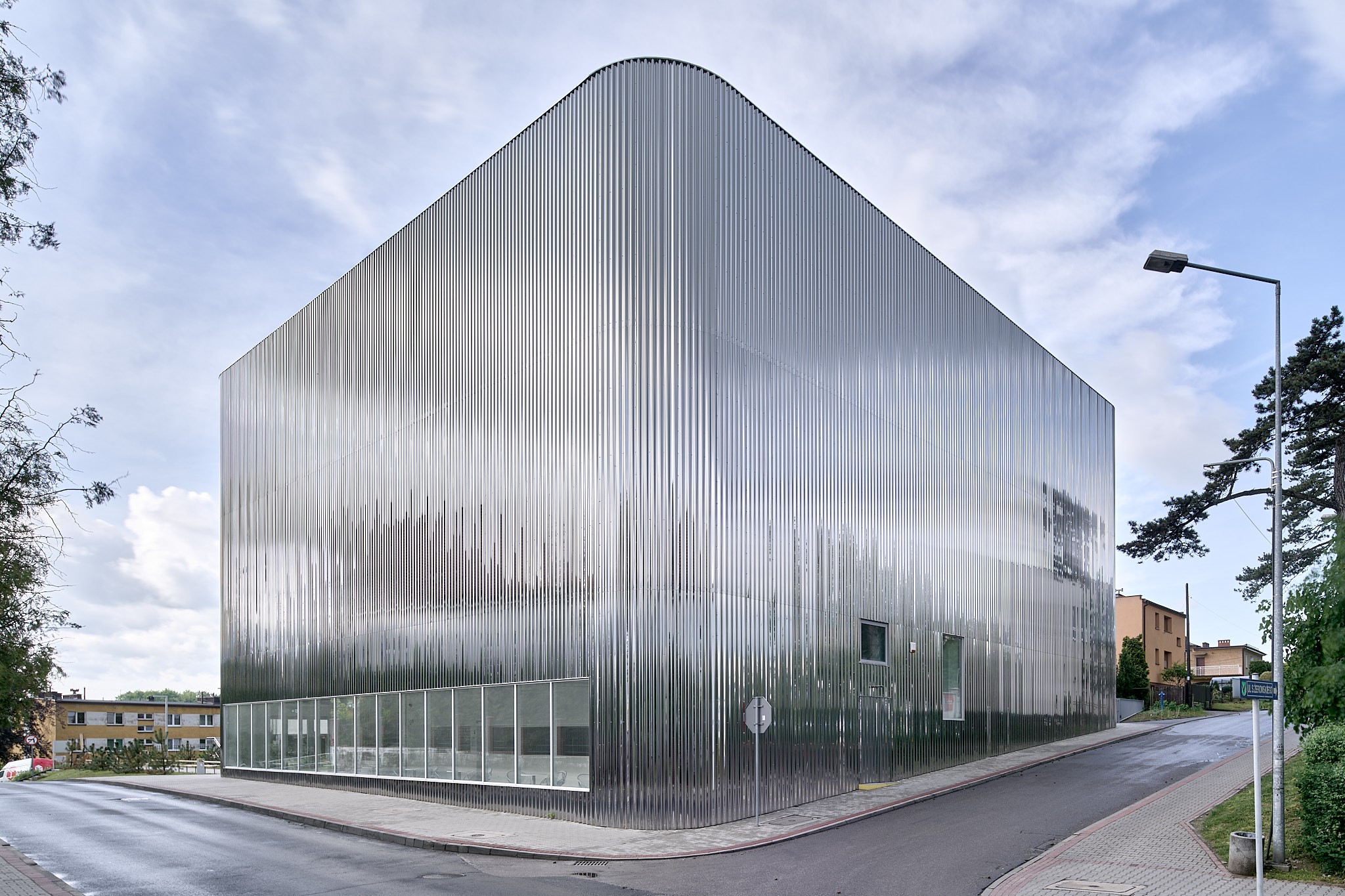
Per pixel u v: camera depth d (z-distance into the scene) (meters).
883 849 17.38
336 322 32.69
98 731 82.44
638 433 21.00
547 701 21.88
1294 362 30.80
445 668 25.30
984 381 35.06
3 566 12.80
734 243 22.89
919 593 29.06
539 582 22.55
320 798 27.34
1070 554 41.62
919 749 27.89
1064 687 39.31
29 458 13.13
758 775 20.19
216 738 89.56
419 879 15.08
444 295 27.12
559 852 17.06
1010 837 18.36
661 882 14.71
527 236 24.31
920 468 29.97
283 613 34.09
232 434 39.84
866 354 27.81
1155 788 24.73
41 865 16.59
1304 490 33.50
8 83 11.83
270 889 14.30
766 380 23.45
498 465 24.28
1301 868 13.97
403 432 28.28
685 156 22.02
